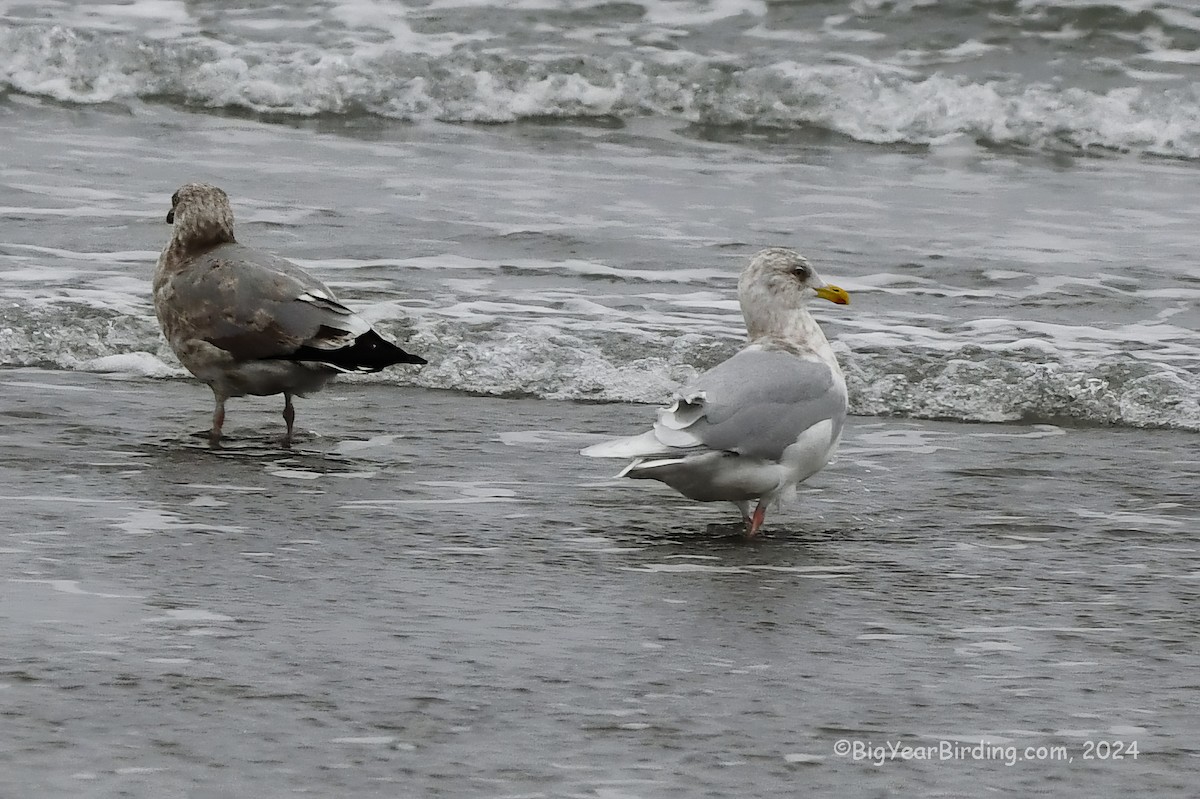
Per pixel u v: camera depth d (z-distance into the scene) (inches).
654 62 1110.4
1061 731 307.7
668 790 277.4
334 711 307.3
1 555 401.4
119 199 855.1
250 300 518.6
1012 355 623.2
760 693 324.2
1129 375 597.0
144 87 1112.2
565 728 302.8
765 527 455.8
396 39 1141.7
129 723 298.0
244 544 420.2
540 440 543.2
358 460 514.0
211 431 541.6
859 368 610.9
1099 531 455.2
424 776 279.6
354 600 376.5
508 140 1051.3
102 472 487.5
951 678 335.9
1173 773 288.8
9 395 576.7
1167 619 378.9
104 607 364.2
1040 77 1104.2
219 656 335.0
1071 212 899.4
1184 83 1095.0
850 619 374.6
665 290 716.7
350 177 930.1
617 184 935.7
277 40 1141.1
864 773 286.4
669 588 396.5
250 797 268.8
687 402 432.1
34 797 266.2
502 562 413.4
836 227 847.1
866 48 1141.1
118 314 644.1
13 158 949.2
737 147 1051.3
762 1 1184.2
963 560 426.3
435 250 772.6
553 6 1174.3
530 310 672.4
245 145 1012.5
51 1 1189.7
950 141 1077.1
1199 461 531.8
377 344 519.5
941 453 539.2
